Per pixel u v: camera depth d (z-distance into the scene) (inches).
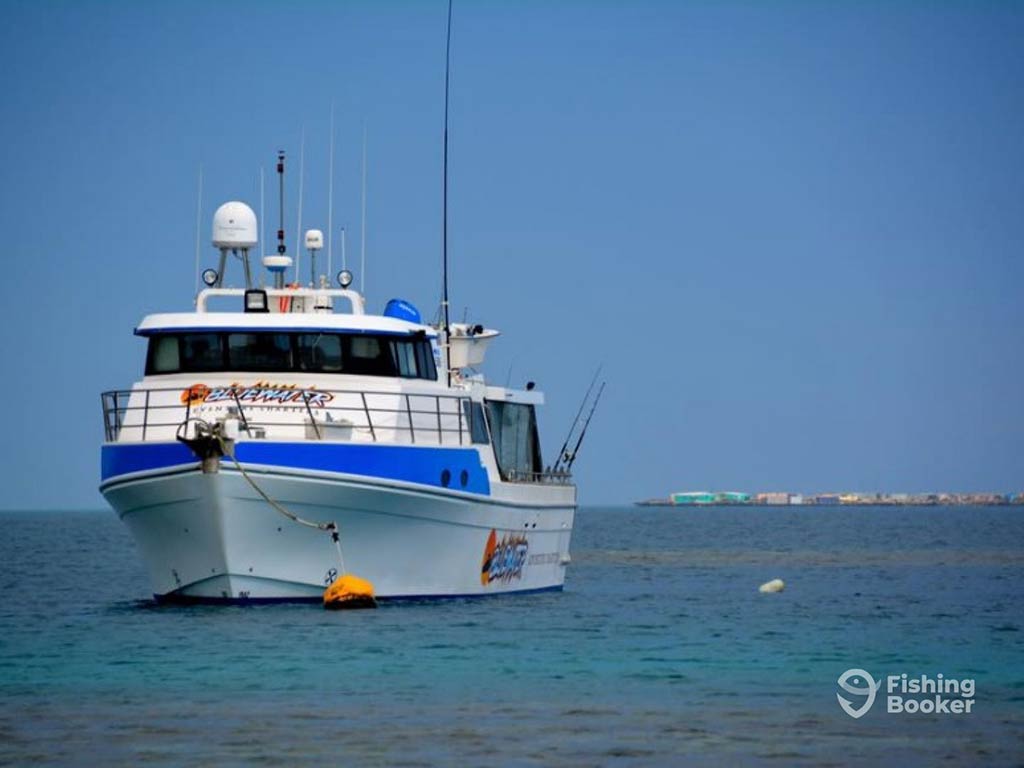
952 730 2223.2
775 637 3208.7
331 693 2434.8
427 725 2210.9
